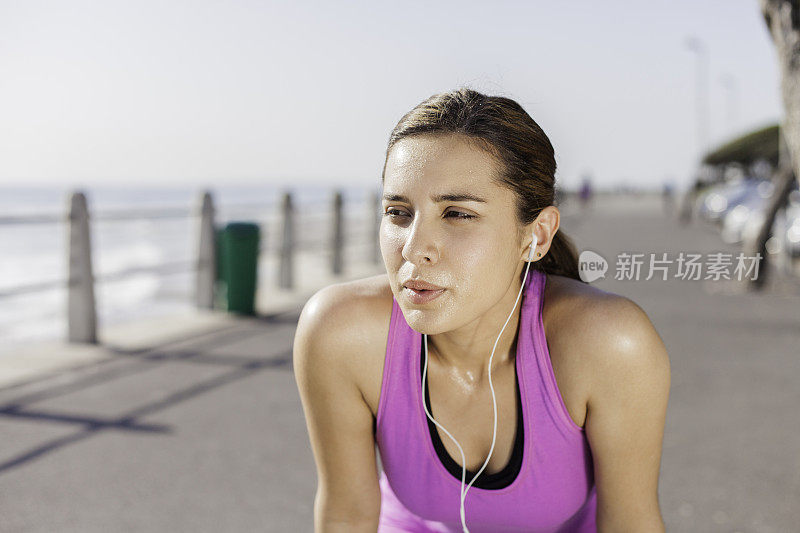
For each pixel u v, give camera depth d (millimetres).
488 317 1173
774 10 2029
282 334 6629
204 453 3707
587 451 1230
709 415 4324
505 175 1021
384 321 1218
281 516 3025
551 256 1346
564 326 1166
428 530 1357
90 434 3969
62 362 5469
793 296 9031
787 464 3537
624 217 32406
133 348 5961
